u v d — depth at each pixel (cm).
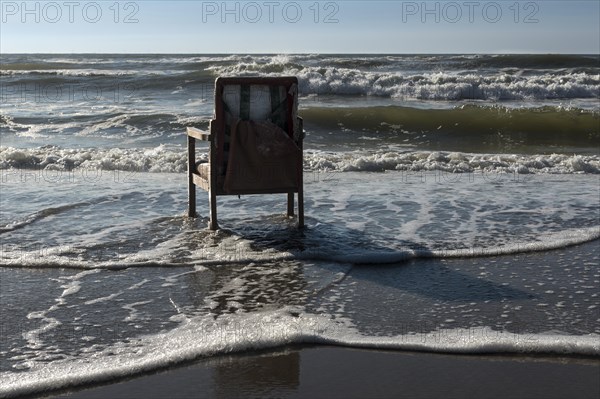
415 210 745
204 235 638
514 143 1384
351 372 368
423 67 2961
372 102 1942
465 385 353
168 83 2197
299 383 355
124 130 1417
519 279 524
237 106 630
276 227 668
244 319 438
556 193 849
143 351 388
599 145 1365
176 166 990
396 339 407
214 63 2972
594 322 436
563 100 2011
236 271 539
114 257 568
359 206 764
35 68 2952
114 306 461
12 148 1095
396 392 345
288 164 645
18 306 459
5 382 347
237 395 342
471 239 631
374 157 1060
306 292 492
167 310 454
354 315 447
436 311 455
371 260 566
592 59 2905
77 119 1533
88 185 871
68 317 440
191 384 354
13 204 757
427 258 580
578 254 592
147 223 680
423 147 1312
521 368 372
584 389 348
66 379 351
